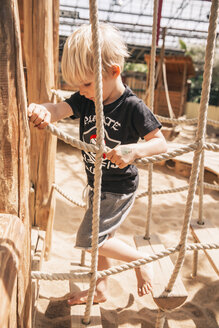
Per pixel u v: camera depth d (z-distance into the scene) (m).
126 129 1.42
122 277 2.29
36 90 1.98
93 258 1.15
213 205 3.72
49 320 1.84
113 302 2.05
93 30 0.84
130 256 1.54
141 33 11.76
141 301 2.08
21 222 0.88
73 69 1.22
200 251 2.70
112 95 1.41
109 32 1.33
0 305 0.60
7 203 0.91
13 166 0.89
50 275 1.20
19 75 0.85
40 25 1.87
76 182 4.06
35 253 1.90
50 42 1.94
